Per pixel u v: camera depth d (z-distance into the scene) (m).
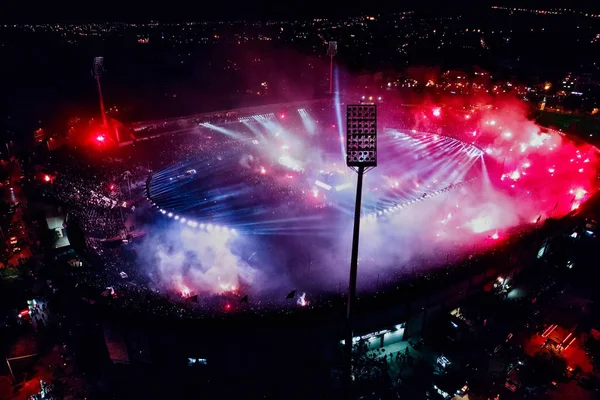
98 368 33.41
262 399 30.30
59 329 36.78
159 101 107.44
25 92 104.19
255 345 31.09
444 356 32.97
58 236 45.97
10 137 77.62
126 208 51.47
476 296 37.94
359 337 32.81
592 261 45.56
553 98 92.31
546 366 32.94
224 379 31.84
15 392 32.44
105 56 138.25
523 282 42.75
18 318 38.47
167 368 32.12
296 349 31.86
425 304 34.81
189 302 33.97
